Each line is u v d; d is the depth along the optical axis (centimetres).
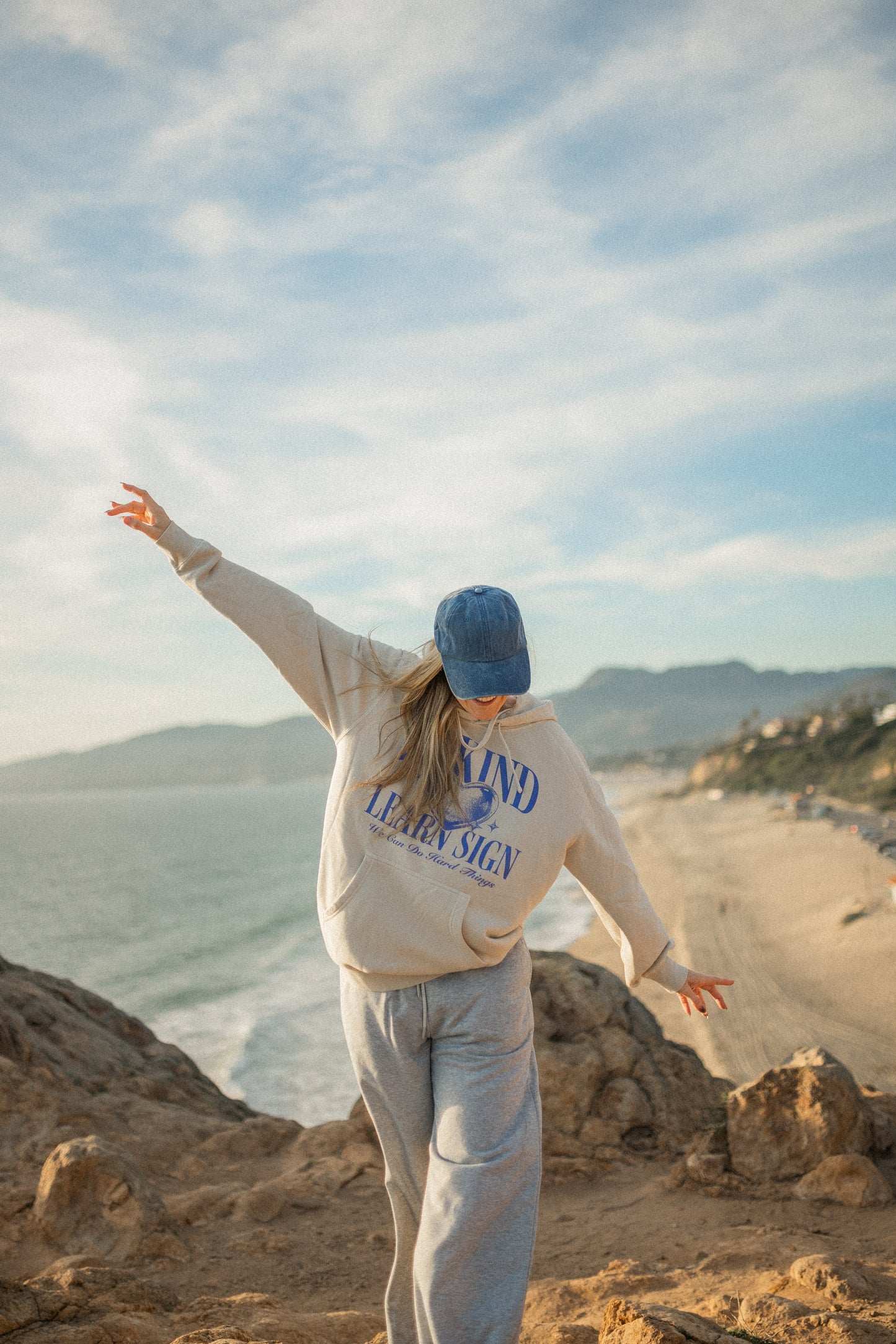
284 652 187
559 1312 310
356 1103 562
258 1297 311
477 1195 159
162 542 193
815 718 16488
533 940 4044
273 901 6262
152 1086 665
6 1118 541
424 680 176
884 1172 434
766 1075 454
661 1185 458
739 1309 269
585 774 186
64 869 9169
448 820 171
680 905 5012
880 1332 233
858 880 5009
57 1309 277
